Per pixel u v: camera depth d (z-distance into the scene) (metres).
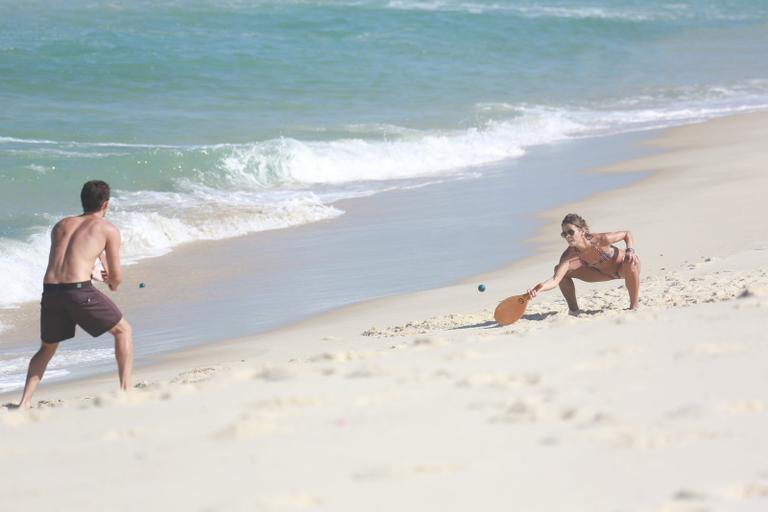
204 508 11.32
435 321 31.84
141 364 32.56
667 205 53.25
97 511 11.59
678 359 17.86
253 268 47.62
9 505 12.12
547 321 28.47
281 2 155.88
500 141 84.44
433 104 101.75
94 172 66.62
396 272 44.28
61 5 143.25
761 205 50.09
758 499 10.74
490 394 15.96
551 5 183.62
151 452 13.91
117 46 116.69
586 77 122.75
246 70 112.19
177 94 99.62
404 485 11.68
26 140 77.31
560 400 15.27
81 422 16.33
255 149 72.44
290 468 12.60
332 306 38.88
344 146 77.75
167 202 61.62
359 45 131.00
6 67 103.25
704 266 36.94
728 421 13.78
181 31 130.00
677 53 143.12
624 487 11.30
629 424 13.70
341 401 16.03
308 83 108.69
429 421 14.45
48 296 25.94
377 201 63.44
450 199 62.44
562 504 10.84
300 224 57.66
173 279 46.25
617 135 86.12
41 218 56.66
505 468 12.12
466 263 44.97
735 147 74.31
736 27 168.00
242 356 31.31
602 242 29.97
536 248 47.28
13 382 32.44
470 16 156.38
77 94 96.44
